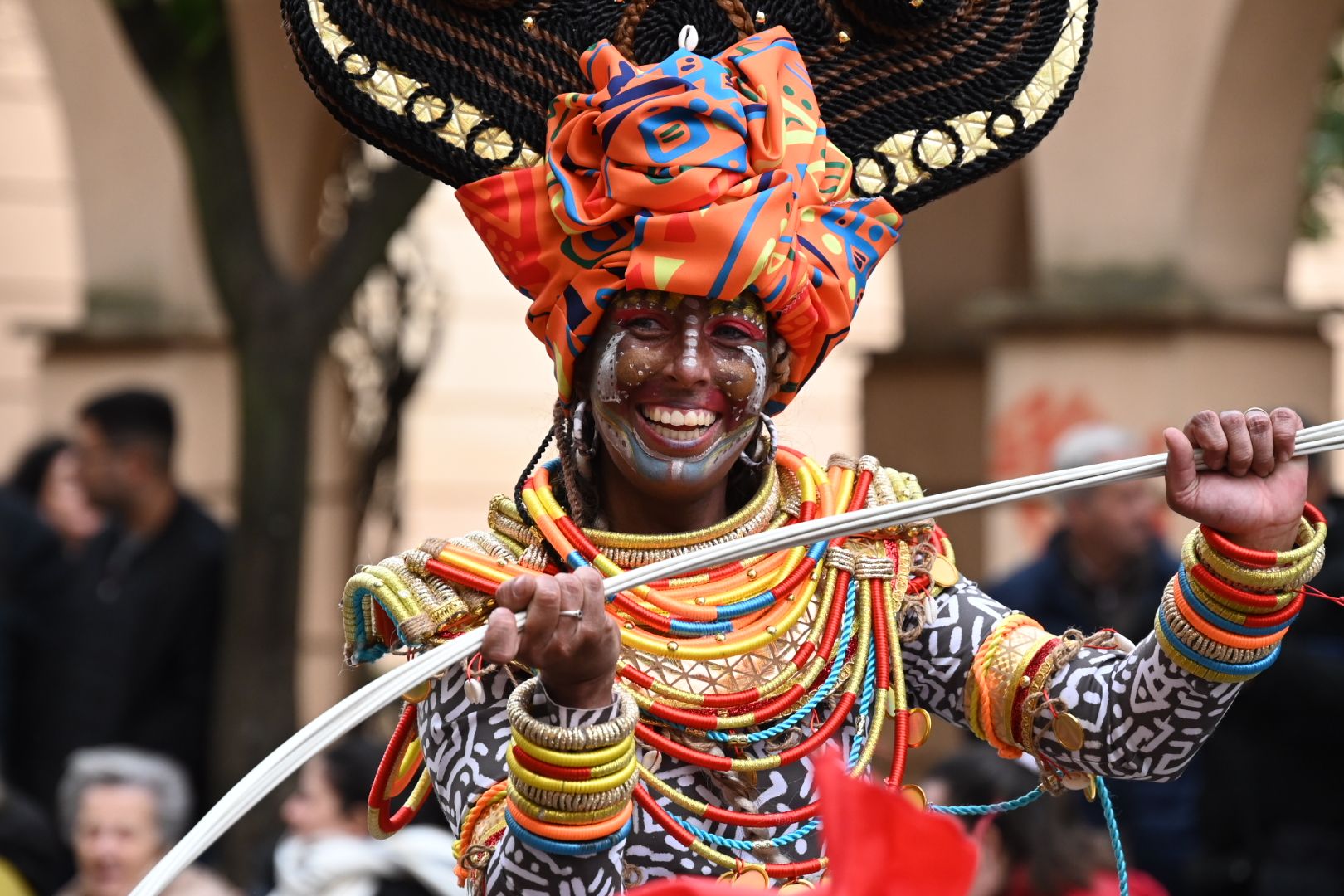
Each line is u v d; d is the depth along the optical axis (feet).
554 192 18.72
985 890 33.30
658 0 19.79
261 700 48.39
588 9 19.74
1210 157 53.52
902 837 13.93
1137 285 53.98
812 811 18.24
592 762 16.22
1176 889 40.19
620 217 18.25
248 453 48.70
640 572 17.37
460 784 18.11
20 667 49.01
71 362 63.87
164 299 63.00
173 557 49.21
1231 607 17.79
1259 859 38.63
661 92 18.20
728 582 18.79
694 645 18.43
